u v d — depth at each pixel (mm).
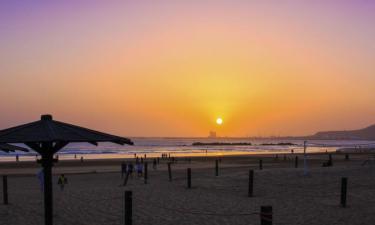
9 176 44438
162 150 164875
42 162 10164
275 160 74812
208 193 22781
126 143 9922
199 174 39469
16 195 23359
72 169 56719
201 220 15445
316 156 89875
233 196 21625
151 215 16484
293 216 16016
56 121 10219
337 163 52406
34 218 16359
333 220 15242
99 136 9750
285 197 20906
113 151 149000
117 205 19016
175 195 22047
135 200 20281
